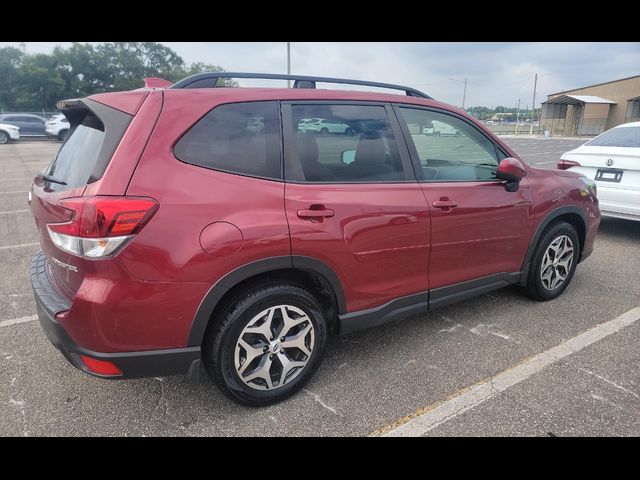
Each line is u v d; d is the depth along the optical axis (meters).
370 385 2.72
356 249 2.59
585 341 3.22
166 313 2.11
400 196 2.77
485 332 3.38
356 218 2.56
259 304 2.34
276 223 2.30
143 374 2.16
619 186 5.46
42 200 2.30
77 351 2.09
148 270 2.03
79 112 2.70
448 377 2.79
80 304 2.01
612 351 3.08
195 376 2.25
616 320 3.54
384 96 2.92
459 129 3.22
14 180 11.20
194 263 2.10
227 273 2.19
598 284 4.33
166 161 2.11
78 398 2.60
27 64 58.59
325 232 2.45
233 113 2.35
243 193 2.26
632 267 4.82
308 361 2.60
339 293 2.62
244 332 2.34
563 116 44.34
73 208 2.00
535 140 35.53
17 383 2.73
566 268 3.95
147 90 2.28
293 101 2.55
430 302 3.07
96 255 1.97
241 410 2.50
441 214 2.93
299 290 2.47
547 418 2.41
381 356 3.05
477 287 3.33
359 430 2.34
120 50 64.69
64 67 60.31
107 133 2.17
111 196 1.97
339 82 2.80
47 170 2.68
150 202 2.02
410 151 2.93
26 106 58.25
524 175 3.28
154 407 2.53
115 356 2.08
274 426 2.37
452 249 3.06
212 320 2.30
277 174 2.41
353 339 3.29
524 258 3.60
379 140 2.81
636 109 42.03
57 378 2.79
